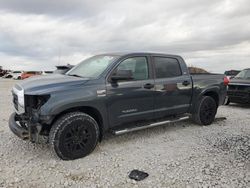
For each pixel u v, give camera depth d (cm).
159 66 593
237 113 900
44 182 375
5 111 881
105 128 506
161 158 464
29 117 452
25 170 413
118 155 479
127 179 385
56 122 445
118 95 512
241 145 530
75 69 591
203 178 384
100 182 376
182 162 445
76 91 464
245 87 991
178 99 622
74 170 415
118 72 496
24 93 453
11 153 482
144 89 550
